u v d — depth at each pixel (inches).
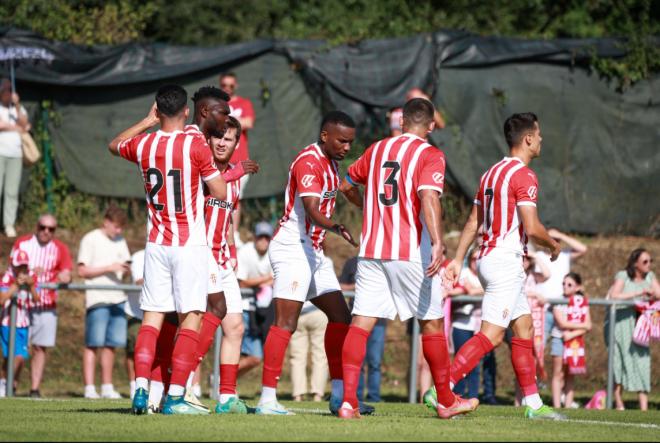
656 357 1907.0
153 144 912.9
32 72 2050.9
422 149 927.0
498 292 1026.1
